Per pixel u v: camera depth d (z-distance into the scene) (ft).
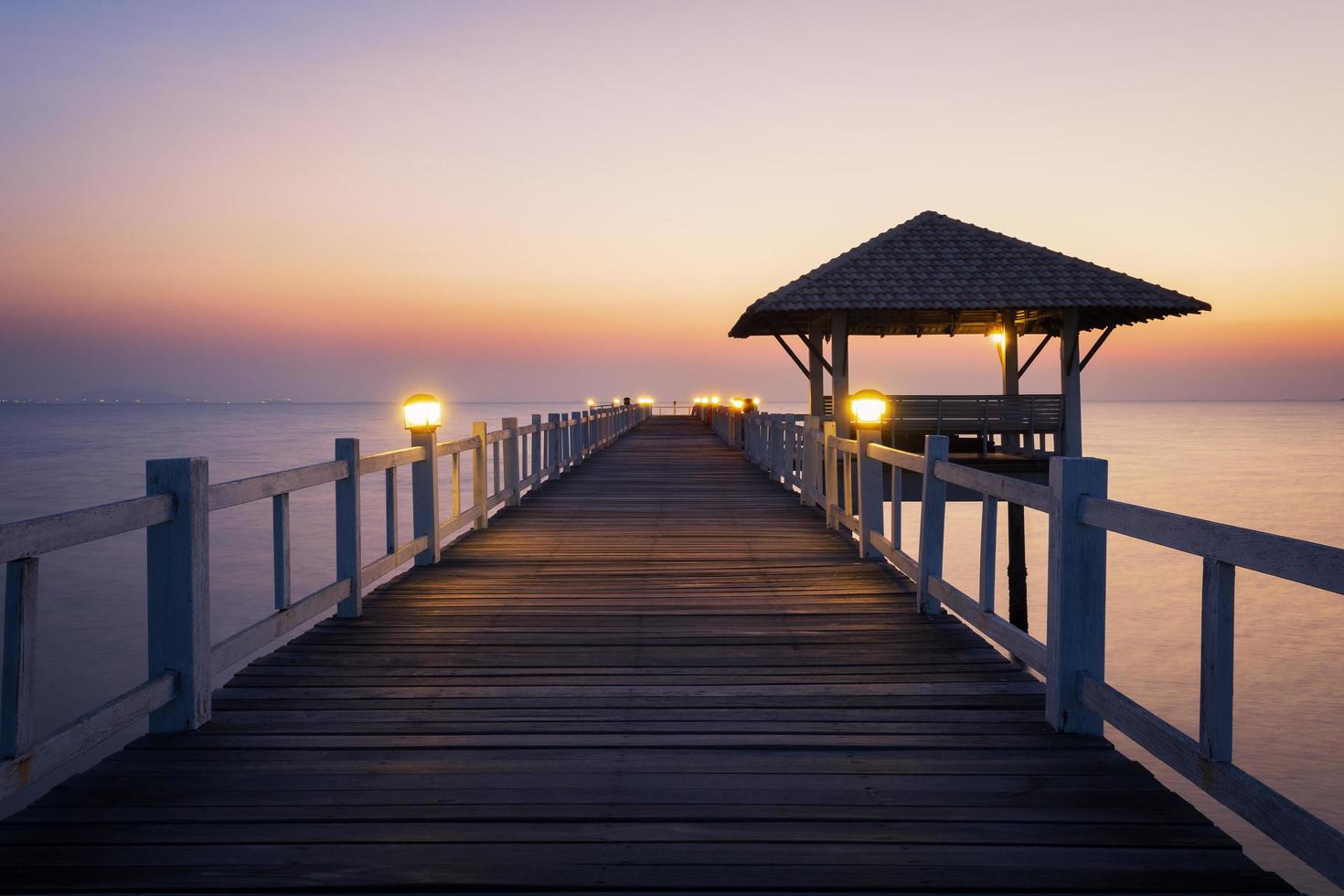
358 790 10.82
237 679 15.57
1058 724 12.75
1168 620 101.96
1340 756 62.23
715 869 8.94
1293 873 43.73
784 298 58.80
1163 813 10.16
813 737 12.72
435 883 8.64
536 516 38.24
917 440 63.10
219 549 114.32
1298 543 7.59
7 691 9.18
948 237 64.69
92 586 95.40
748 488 49.34
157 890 8.53
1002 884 8.63
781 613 20.57
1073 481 12.54
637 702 14.37
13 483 204.33
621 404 128.98
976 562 137.49
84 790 10.78
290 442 384.06
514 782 11.10
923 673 15.98
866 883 8.64
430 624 19.60
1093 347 60.70
